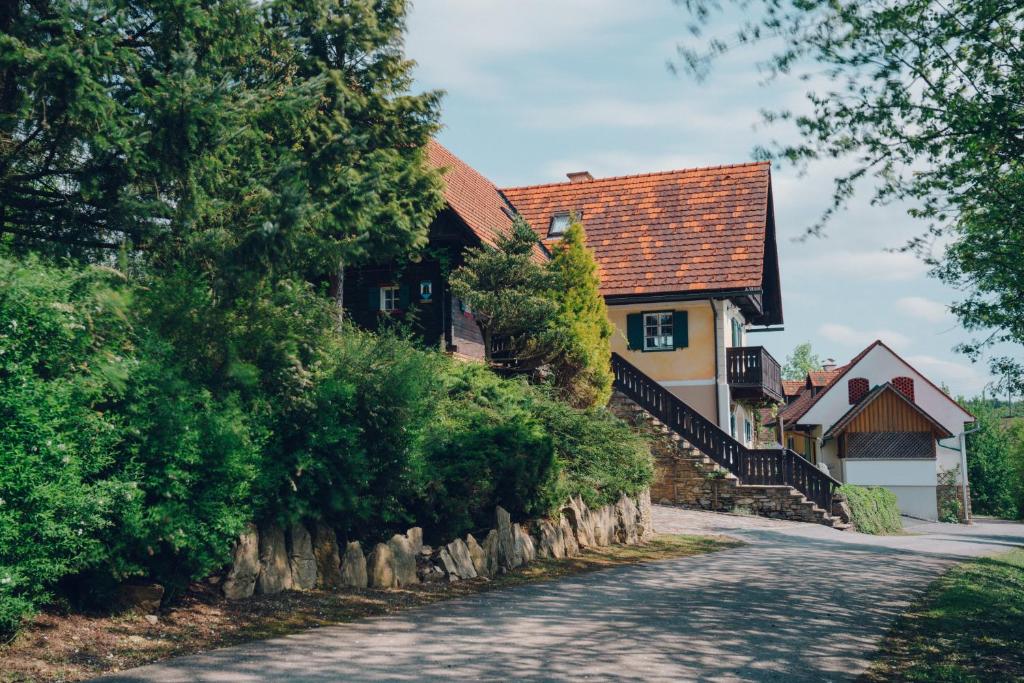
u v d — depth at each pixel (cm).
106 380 872
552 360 2245
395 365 1294
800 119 1072
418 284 2653
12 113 1030
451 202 2575
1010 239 1402
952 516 5088
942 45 1014
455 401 1619
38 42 1023
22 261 946
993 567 1911
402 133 1673
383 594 1195
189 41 1080
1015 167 1188
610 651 912
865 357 5362
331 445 1177
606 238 3494
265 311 1095
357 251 1162
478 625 1034
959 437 5222
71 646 827
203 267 1105
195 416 959
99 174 1056
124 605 942
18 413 781
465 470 1407
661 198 3600
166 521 933
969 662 923
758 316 3916
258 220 1091
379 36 1470
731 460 2838
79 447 851
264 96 1182
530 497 1589
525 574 1434
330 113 1404
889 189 1131
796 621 1118
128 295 932
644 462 2109
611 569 1553
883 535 2956
